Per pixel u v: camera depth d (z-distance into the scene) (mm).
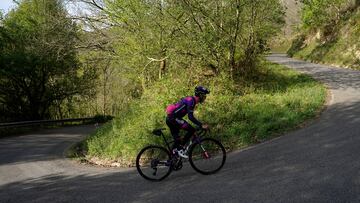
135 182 7562
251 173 7000
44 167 10641
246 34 16375
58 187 7898
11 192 7875
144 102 15625
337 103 12469
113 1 18578
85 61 25844
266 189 6059
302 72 23016
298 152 7852
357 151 7312
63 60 27766
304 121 10531
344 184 5824
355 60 24031
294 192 5777
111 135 13102
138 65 19297
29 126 26031
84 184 7922
